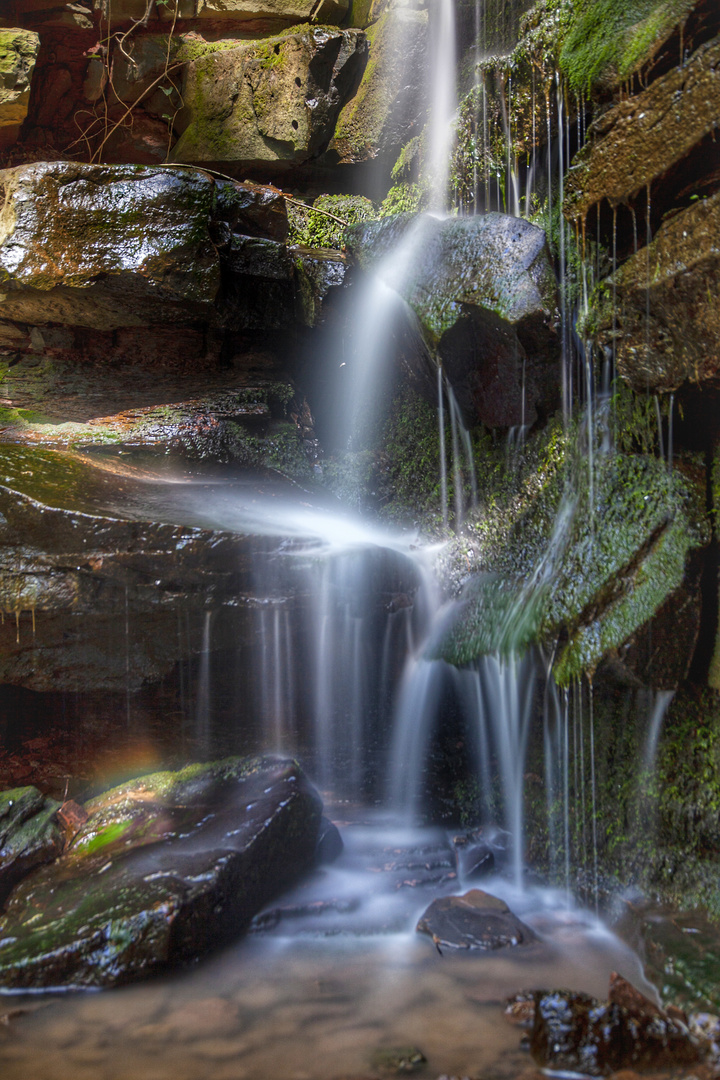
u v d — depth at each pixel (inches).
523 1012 122.6
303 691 199.0
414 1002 128.3
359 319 250.8
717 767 149.7
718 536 148.8
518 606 173.8
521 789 183.3
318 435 276.7
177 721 207.9
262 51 280.4
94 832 177.5
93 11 302.4
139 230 221.3
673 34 147.3
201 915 141.9
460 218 197.2
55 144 318.0
